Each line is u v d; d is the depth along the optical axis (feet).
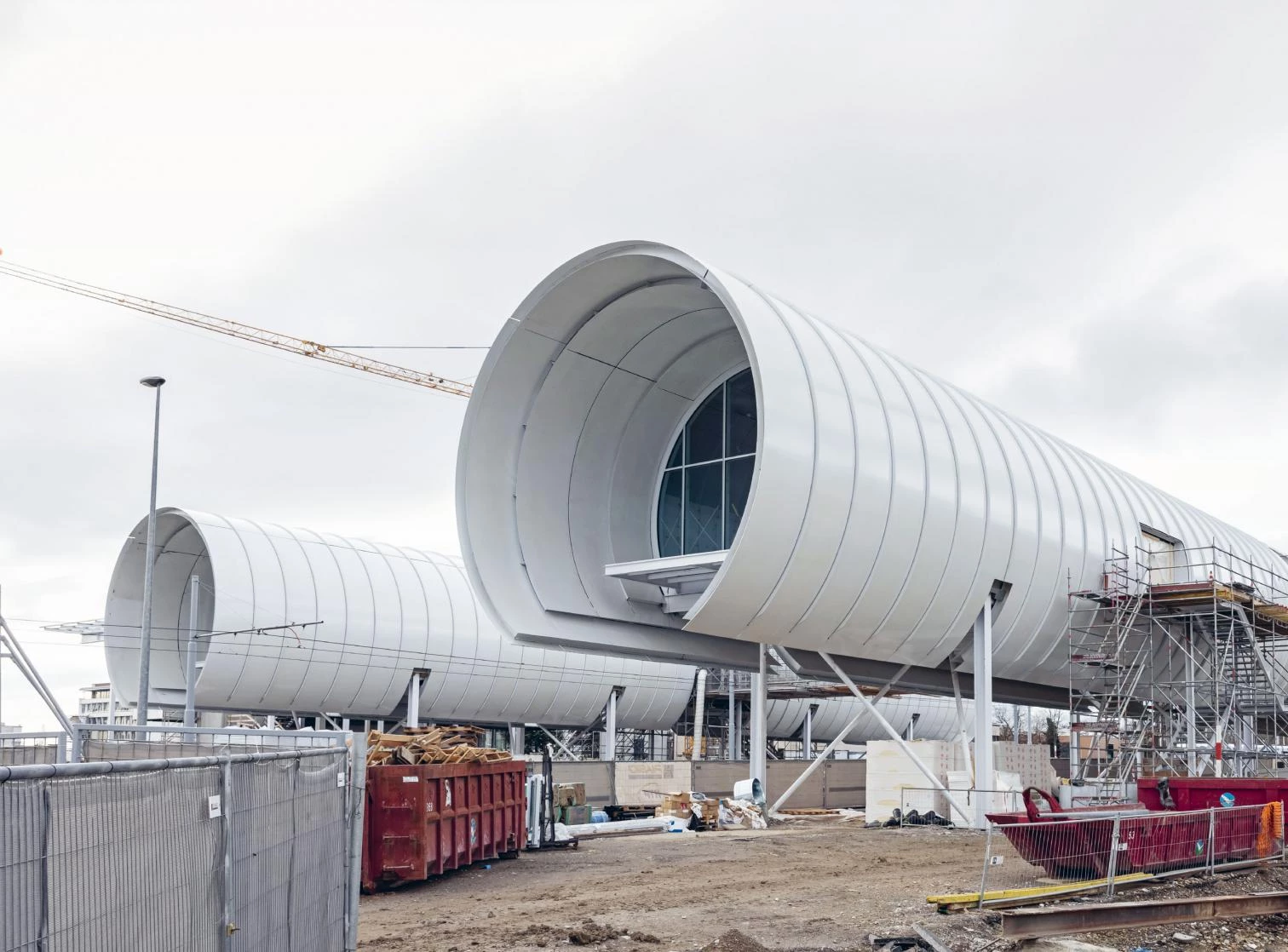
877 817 107.45
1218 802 65.82
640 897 53.83
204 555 156.04
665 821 101.76
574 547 94.12
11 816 15.46
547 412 92.38
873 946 40.40
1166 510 126.62
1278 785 64.08
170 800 20.65
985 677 92.94
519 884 60.03
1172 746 106.63
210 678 138.72
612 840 89.97
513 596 88.58
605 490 97.30
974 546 90.12
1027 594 97.30
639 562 88.38
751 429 93.97
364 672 153.38
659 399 97.40
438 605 163.53
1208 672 103.76
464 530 88.22
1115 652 105.50
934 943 39.50
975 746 93.66
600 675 185.06
